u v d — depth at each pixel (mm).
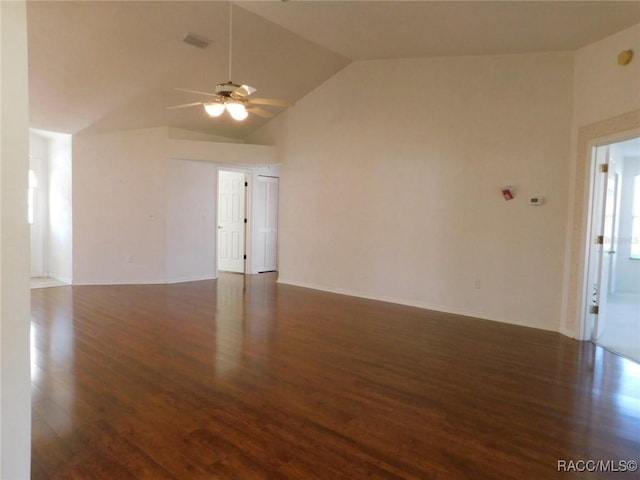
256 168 8453
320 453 2258
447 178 5492
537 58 4762
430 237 5680
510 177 4988
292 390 3043
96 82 5426
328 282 6855
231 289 6879
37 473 2035
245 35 5016
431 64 5574
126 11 4238
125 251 7105
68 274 7090
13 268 1617
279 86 6617
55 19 4180
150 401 2824
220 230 9055
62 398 2838
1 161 1567
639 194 7375
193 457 2197
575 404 2891
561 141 4641
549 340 4355
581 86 4422
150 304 5672
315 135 6945
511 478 2072
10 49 1577
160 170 7102
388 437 2436
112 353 3719
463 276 5395
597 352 3988
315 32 4898
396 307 5766
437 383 3219
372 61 6137
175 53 5113
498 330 4699
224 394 2957
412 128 5797
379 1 3830
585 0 3324
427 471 2119
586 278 4336
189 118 6945
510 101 4965
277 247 9164
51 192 7582
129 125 6836
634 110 3740
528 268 4895
